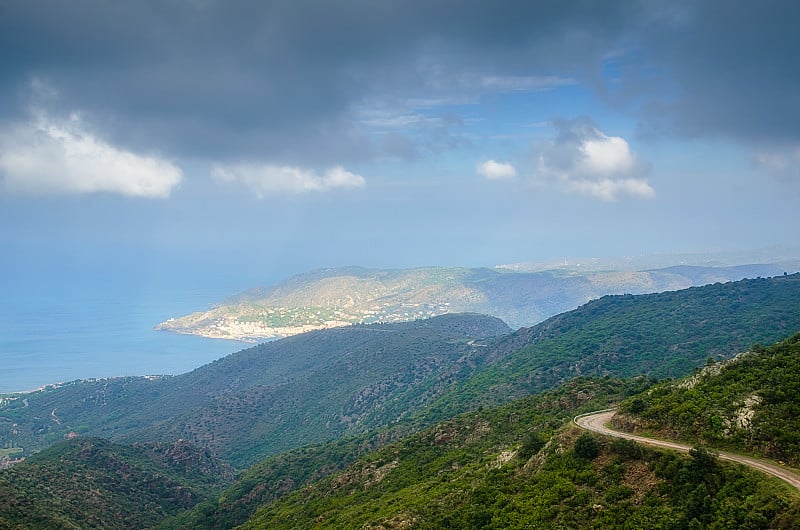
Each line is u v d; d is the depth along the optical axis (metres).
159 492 182.12
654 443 68.75
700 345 197.38
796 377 69.62
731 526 52.69
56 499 146.62
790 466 58.62
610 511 61.22
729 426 66.50
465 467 99.69
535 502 68.00
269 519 123.56
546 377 195.75
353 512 97.75
